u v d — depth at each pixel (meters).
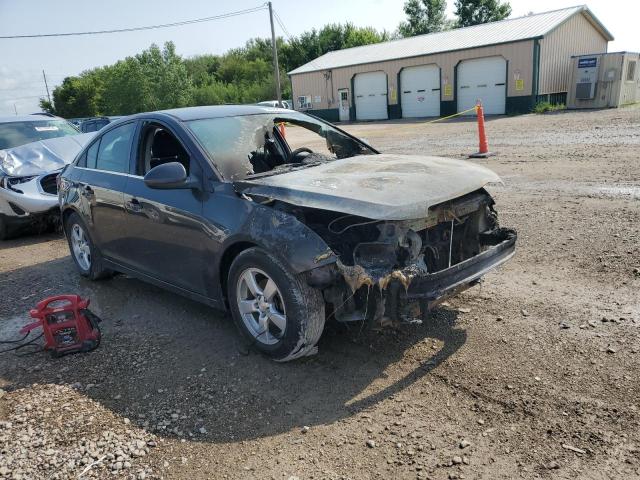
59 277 6.26
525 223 6.53
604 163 9.79
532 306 4.30
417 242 3.46
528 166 10.27
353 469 2.68
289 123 4.96
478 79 28.84
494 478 2.54
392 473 2.63
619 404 3.00
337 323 4.17
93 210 5.31
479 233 4.21
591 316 4.05
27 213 8.23
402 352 3.77
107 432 3.12
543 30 26.56
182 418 3.22
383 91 33.78
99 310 5.09
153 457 2.88
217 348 4.09
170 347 4.18
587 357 3.49
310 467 2.72
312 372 3.62
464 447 2.77
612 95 24.77
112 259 5.35
